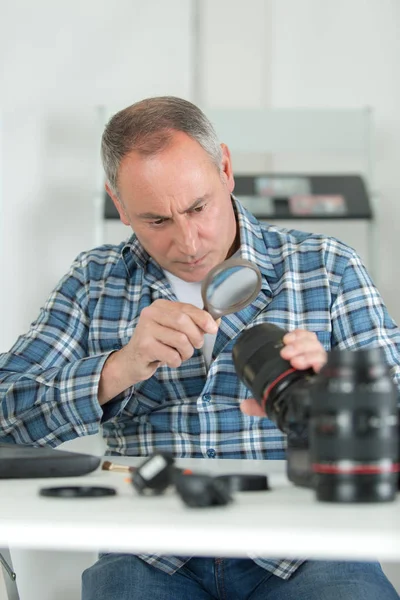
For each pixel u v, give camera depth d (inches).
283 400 44.3
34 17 140.3
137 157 64.4
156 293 74.0
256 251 73.0
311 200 127.3
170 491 45.7
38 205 138.0
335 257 72.9
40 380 66.2
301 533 32.1
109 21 140.4
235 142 129.6
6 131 138.8
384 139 138.9
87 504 41.6
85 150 139.0
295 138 129.4
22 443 67.3
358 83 139.6
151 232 67.0
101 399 65.2
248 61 140.4
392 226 137.9
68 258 137.9
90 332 74.5
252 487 45.6
